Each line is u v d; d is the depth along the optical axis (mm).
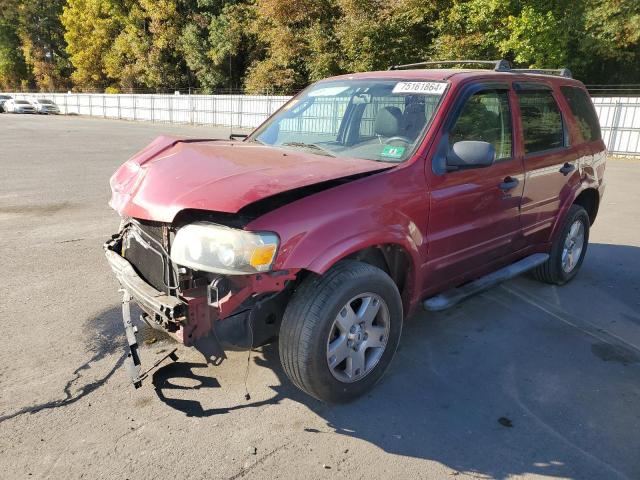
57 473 2611
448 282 3889
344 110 4039
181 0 41250
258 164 3188
